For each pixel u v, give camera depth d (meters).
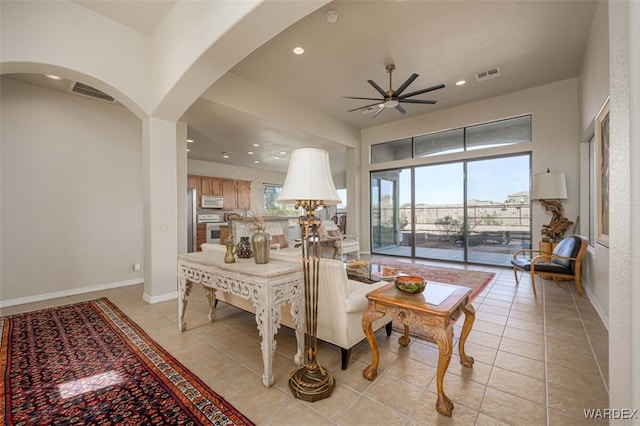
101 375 1.95
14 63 2.56
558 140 4.61
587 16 3.04
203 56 2.43
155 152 3.49
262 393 1.75
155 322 2.88
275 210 10.59
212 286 2.26
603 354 2.17
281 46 3.50
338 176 11.60
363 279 3.16
